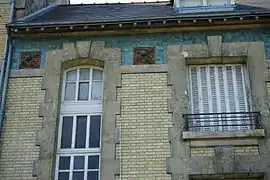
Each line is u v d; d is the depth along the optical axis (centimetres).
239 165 1002
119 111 1086
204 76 1162
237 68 1168
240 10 1240
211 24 1193
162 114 1077
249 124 1057
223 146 1025
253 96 1094
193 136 1034
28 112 1102
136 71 1143
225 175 1003
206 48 1166
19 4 1301
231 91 1137
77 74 1188
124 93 1113
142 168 1012
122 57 1172
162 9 1398
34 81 1149
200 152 1025
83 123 1120
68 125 1118
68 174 1052
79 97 1157
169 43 1187
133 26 1198
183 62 1152
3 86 1138
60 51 1190
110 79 1134
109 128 1065
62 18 1316
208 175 1002
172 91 1107
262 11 1184
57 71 1160
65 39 1217
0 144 1061
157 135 1050
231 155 1012
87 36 1215
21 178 1017
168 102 1091
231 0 1307
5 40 1227
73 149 1082
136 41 1198
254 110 1080
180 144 1034
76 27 1205
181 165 1008
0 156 1047
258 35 1185
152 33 1207
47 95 1122
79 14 1385
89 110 1132
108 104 1098
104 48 1186
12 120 1093
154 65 1150
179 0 1341
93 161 1065
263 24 1192
